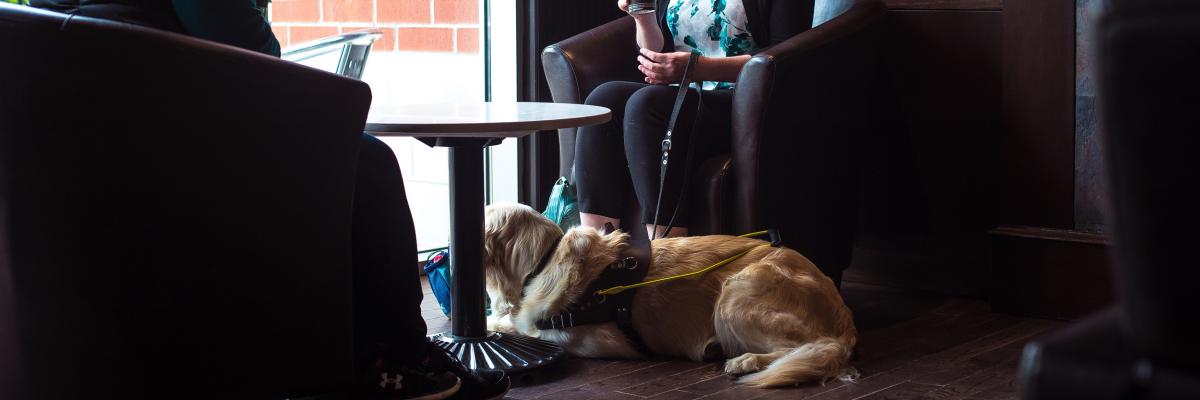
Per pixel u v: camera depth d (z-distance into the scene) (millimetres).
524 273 2506
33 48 1363
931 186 3203
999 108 3039
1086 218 2881
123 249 1436
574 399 2230
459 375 2033
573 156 3201
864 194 3338
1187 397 453
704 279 2484
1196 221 436
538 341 2465
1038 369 502
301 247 1610
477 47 3824
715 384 2322
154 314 1475
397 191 1849
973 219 3146
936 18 3100
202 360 1534
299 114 1546
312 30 3576
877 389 2287
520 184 3854
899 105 3211
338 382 1711
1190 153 431
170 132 1426
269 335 1603
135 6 1662
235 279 1544
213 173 1480
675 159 2811
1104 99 451
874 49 2998
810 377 2309
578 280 2461
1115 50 442
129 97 1384
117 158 1401
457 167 2334
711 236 2615
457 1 3771
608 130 2912
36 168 1411
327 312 1669
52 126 1389
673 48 3129
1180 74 427
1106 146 456
